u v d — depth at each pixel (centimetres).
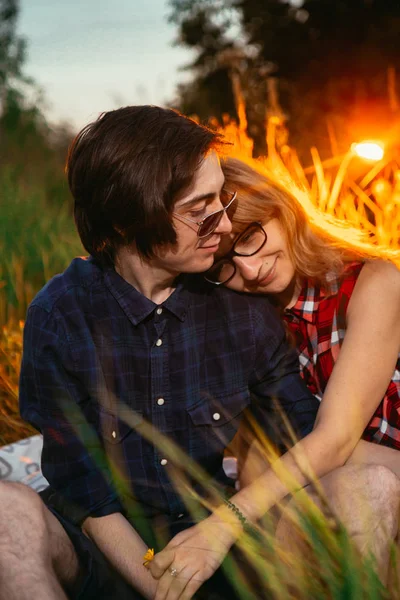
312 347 231
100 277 214
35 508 181
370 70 668
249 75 738
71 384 207
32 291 403
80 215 210
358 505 182
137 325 210
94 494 202
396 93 627
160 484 210
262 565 180
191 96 773
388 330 215
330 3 738
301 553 183
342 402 208
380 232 357
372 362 213
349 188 430
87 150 200
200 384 214
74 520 201
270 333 222
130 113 200
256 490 195
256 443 221
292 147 596
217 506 211
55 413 206
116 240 207
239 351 219
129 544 198
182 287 214
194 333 215
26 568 169
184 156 193
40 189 614
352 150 351
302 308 230
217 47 802
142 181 192
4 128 788
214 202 200
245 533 187
